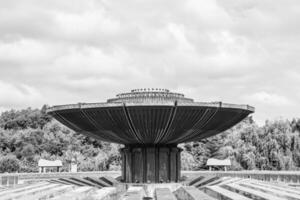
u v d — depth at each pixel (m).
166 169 19.67
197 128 18.12
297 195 14.88
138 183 19.28
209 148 62.38
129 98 18.86
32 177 26.55
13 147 78.88
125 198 14.76
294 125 63.22
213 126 18.56
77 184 22.25
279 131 58.16
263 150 57.16
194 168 59.34
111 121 17.45
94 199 14.83
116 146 60.78
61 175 28.62
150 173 19.53
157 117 16.86
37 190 17.17
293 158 56.66
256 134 59.00
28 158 70.94
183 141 20.14
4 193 15.93
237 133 62.56
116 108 16.69
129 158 19.88
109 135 19.03
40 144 76.44
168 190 17.02
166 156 19.75
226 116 18.02
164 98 18.78
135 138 18.75
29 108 102.25
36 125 95.06
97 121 17.75
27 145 74.75
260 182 20.83
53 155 68.62
